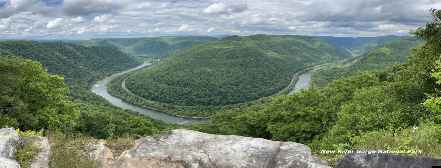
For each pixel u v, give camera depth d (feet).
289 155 27.07
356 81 153.17
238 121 184.34
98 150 29.50
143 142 29.66
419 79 75.61
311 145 93.61
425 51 83.05
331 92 164.25
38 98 129.08
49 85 134.10
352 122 75.77
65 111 137.90
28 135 34.06
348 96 141.38
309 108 144.97
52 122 123.54
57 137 31.78
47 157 27.78
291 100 160.04
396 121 67.00
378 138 36.24
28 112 122.52
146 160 26.86
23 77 127.34
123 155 27.71
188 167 26.32
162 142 29.50
